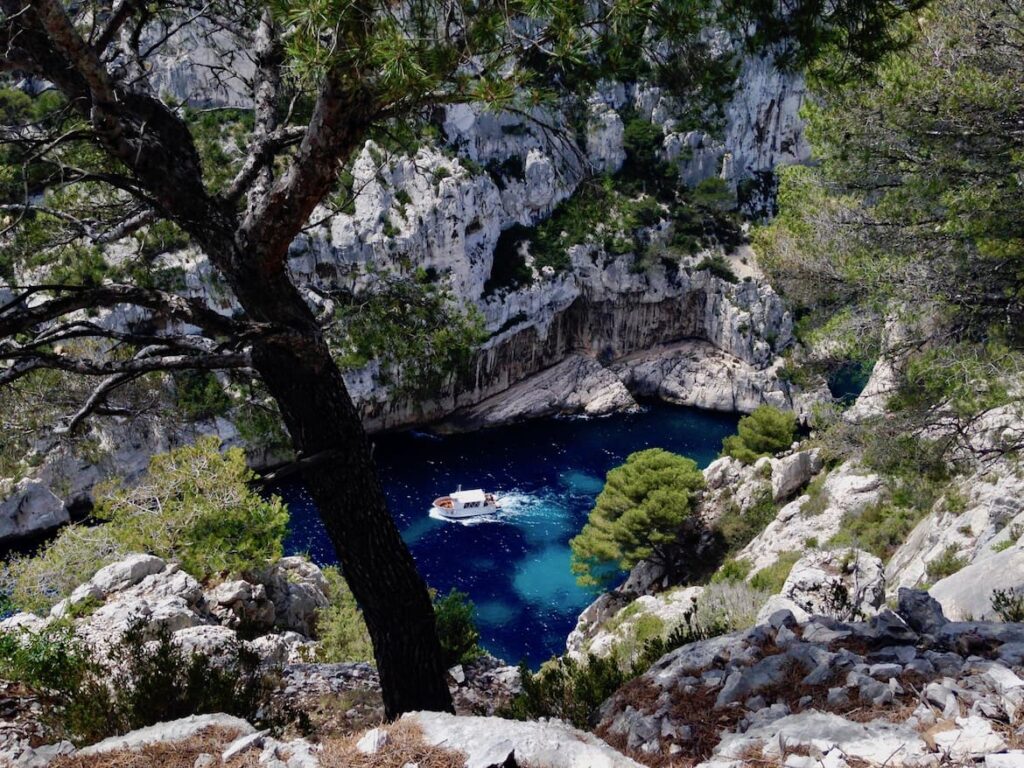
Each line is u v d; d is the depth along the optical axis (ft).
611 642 82.58
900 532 104.37
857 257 65.41
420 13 20.57
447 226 256.73
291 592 77.41
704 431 279.69
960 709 19.42
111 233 29.53
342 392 28.66
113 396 37.11
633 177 299.58
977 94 51.98
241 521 72.64
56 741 28.50
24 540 175.63
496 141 284.61
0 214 28.84
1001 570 47.91
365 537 29.63
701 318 311.06
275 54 29.66
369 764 19.49
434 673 31.68
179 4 31.60
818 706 21.38
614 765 18.95
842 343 66.80
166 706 29.25
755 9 24.41
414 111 23.67
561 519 217.15
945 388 56.80
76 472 173.99
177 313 25.18
